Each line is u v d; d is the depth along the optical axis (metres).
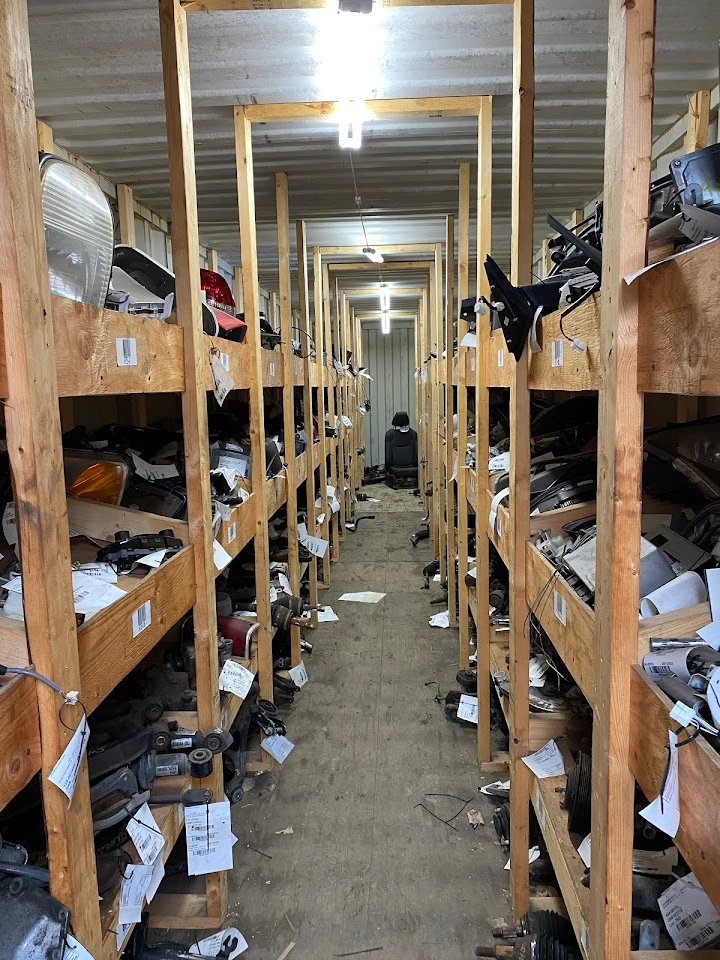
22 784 0.81
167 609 1.42
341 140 2.32
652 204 1.06
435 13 1.70
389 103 2.26
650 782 0.85
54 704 0.84
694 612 0.94
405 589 4.90
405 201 3.57
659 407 2.49
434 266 5.34
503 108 2.31
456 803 2.35
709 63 1.92
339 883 1.97
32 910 0.83
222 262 4.93
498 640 2.59
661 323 0.80
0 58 0.73
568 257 1.41
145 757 1.53
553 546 1.56
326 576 4.91
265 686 2.66
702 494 1.51
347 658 3.65
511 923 1.80
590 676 1.06
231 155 2.74
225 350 2.04
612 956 0.98
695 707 0.77
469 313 2.37
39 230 0.82
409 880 1.98
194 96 2.21
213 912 1.81
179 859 1.98
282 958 1.71
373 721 2.95
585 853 1.36
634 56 0.83
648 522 1.48
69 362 0.95
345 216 3.89
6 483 1.43
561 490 1.84
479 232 2.29
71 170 1.13
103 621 1.06
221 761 1.79
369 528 7.05
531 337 1.43
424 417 7.50
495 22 1.74
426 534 6.47
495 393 3.54
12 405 0.80
